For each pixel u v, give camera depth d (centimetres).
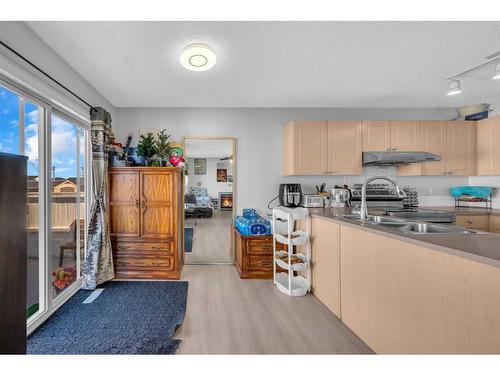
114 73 271
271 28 195
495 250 113
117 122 380
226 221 744
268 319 228
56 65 231
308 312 241
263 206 393
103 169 302
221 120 388
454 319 119
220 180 813
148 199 325
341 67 259
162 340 195
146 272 324
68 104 249
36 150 222
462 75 274
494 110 362
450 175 376
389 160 342
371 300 181
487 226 322
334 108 393
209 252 446
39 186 222
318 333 206
